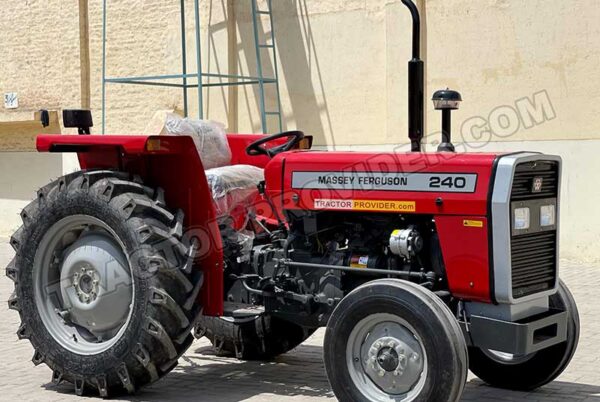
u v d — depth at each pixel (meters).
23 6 16.09
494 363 5.75
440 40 11.94
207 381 6.04
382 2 12.48
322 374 6.25
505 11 11.44
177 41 14.50
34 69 16.05
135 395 5.62
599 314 8.20
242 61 13.98
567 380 6.02
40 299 5.82
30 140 16.17
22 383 5.99
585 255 11.15
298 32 13.33
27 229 5.86
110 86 15.27
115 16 15.12
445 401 4.62
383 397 4.86
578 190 11.14
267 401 5.48
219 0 14.07
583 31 10.96
